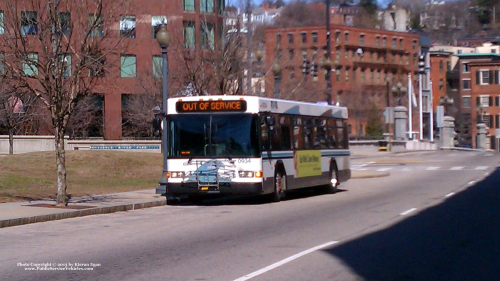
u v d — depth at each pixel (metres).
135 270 9.62
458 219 15.56
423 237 12.70
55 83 16.98
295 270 9.45
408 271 9.45
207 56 31.39
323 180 23.36
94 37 18.30
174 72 32.66
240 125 18.89
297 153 21.50
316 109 23.31
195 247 11.66
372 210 17.69
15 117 35.81
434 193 23.11
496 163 43.72
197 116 19.14
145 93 37.00
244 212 17.56
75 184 24.41
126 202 18.94
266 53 41.56
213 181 18.73
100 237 13.01
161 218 16.28
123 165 30.12
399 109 66.94
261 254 10.83
